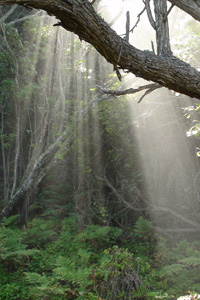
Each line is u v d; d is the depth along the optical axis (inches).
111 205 410.6
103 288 195.9
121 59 77.0
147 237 341.1
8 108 509.7
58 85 466.9
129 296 184.4
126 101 344.5
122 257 200.1
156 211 391.2
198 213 359.3
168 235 355.3
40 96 445.1
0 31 443.5
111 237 344.2
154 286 232.7
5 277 266.4
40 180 422.3
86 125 382.3
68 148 391.2
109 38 71.1
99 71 417.1
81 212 393.4
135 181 394.0
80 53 417.1
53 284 240.7
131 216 409.1
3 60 426.0
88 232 336.2
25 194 425.7
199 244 309.6
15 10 541.3
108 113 360.8
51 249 325.7
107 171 413.4
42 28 430.9
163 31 88.0
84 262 263.1
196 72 81.0
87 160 395.2
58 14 64.4
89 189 409.7
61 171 478.0
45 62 507.8
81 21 65.9
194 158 357.4
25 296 231.0
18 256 277.1
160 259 282.8
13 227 406.9
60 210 433.4
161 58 80.4
